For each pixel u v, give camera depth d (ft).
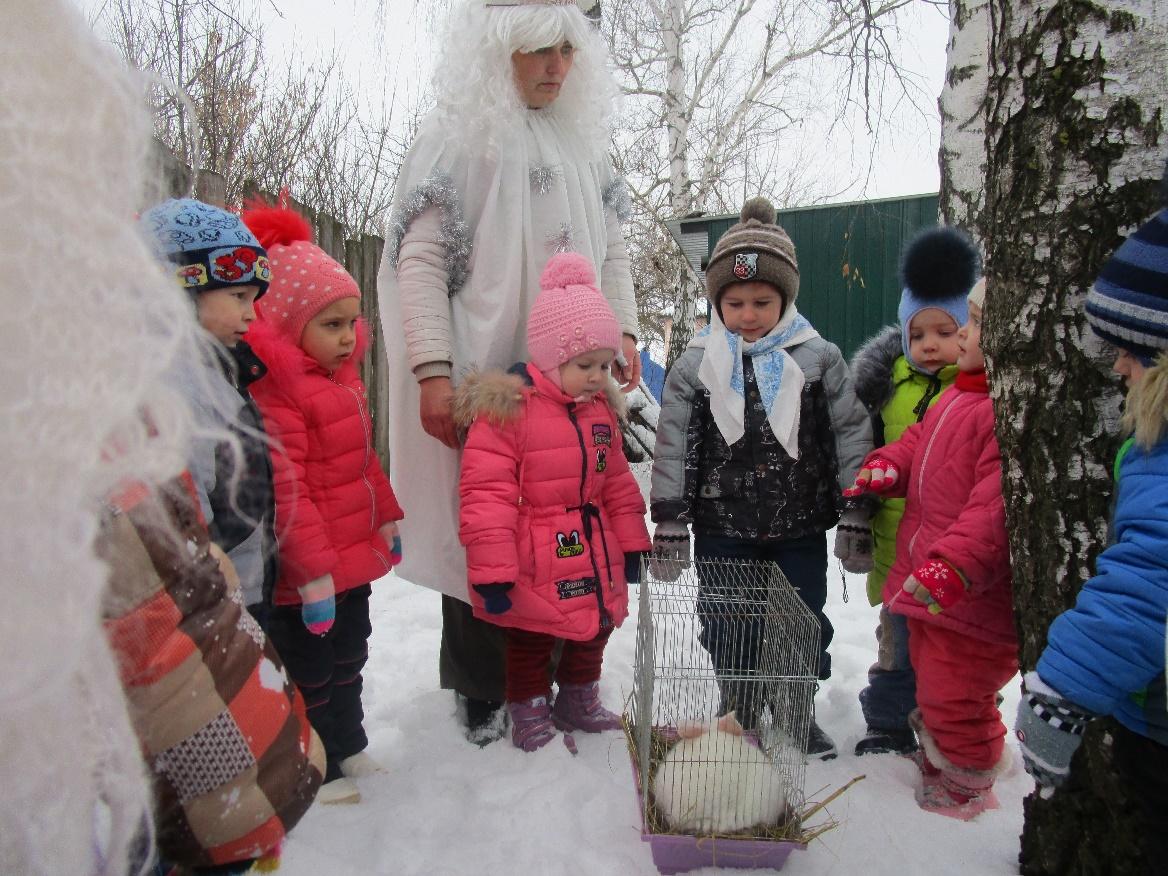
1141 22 5.37
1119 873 5.61
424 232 8.38
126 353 2.06
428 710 9.46
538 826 7.20
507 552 7.76
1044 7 5.61
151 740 2.79
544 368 8.14
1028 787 7.93
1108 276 4.97
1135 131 5.41
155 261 2.29
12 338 1.94
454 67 8.21
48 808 2.17
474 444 7.96
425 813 7.38
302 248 7.51
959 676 7.30
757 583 8.73
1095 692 4.66
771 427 8.69
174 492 2.81
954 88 11.19
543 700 8.66
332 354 7.49
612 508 8.68
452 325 8.63
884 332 9.78
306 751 3.22
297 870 6.51
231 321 6.25
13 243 1.93
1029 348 5.88
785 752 7.25
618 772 8.07
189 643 2.79
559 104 8.95
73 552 2.01
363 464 7.82
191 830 2.91
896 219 26.81
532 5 8.06
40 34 1.96
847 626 12.67
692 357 9.12
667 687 7.61
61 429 1.98
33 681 1.98
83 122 2.01
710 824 6.47
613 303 9.57
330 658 7.57
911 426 8.41
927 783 7.73
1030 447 5.97
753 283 8.82
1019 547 6.15
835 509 8.98
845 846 6.89
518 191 8.39
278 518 6.89
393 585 13.89
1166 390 4.56
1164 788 5.10
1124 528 4.75
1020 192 5.86
